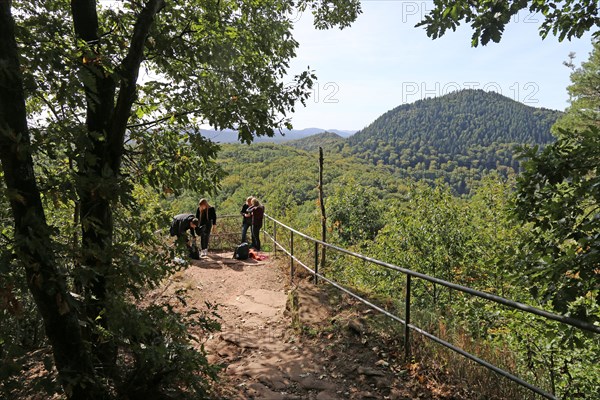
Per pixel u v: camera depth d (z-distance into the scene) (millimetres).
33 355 4191
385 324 5152
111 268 3109
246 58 5426
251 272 9430
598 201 3168
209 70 4926
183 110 4688
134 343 3176
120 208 3844
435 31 5152
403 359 4418
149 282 3393
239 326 6113
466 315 5992
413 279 12812
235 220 15055
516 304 2977
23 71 2656
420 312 5766
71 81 2789
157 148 4625
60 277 2668
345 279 10070
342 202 21766
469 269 12258
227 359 4918
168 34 4562
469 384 3953
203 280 8766
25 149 2467
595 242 2980
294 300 6191
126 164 4539
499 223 12859
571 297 3086
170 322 3281
